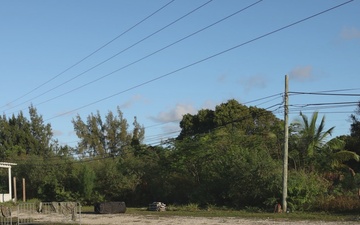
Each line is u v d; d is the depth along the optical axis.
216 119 55.25
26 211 33.19
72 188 48.75
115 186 45.28
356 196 28.78
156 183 42.31
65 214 26.89
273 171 31.56
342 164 35.47
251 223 23.12
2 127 76.19
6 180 57.25
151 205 34.94
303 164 35.94
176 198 40.41
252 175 32.12
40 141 78.75
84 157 56.22
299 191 29.41
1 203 45.44
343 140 38.56
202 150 38.34
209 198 35.41
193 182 39.50
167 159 41.22
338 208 27.77
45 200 49.66
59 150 61.88
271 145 37.53
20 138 76.69
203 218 26.78
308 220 23.83
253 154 33.44
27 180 55.12
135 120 77.44
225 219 25.69
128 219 27.88
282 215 26.70
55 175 50.19
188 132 59.16
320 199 29.08
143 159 45.81
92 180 46.53
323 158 35.56
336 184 32.84
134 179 44.59
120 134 75.81
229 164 34.47
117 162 48.09
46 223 26.39
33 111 79.50
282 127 38.31
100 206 32.69
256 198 32.34
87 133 75.56
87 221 27.28
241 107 55.47
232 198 34.03
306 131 36.12
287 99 28.98
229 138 39.00
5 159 65.81
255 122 53.75
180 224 23.91
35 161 56.25
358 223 21.83
